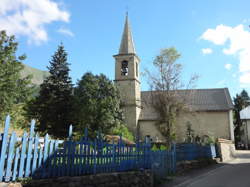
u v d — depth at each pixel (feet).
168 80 77.46
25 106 91.66
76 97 92.68
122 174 28.63
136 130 112.57
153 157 38.34
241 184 34.65
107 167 27.96
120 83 118.93
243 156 95.09
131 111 115.24
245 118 165.58
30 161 20.20
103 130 85.92
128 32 127.13
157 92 76.48
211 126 117.08
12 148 18.85
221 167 58.70
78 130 85.76
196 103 126.41
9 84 56.18
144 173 32.94
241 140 184.44
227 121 116.57
